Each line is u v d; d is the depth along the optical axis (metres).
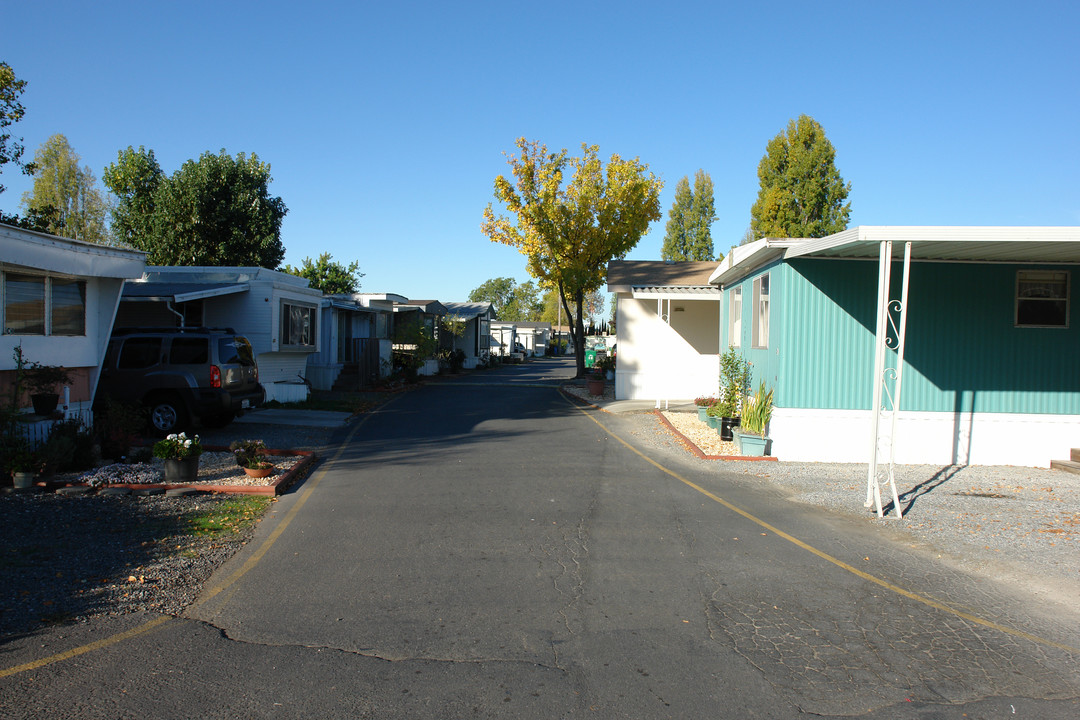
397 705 3.70
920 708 3.74
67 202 45.31
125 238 32.34
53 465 8.55
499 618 4.85
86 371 11.50
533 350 67.12
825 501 8.50
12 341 9.68
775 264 11.48
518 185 26.84
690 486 9.24
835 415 11.14
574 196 27.00
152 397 12.70
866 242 8.56
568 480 9.52
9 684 3.85
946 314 11.11
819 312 11.12
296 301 19.86
